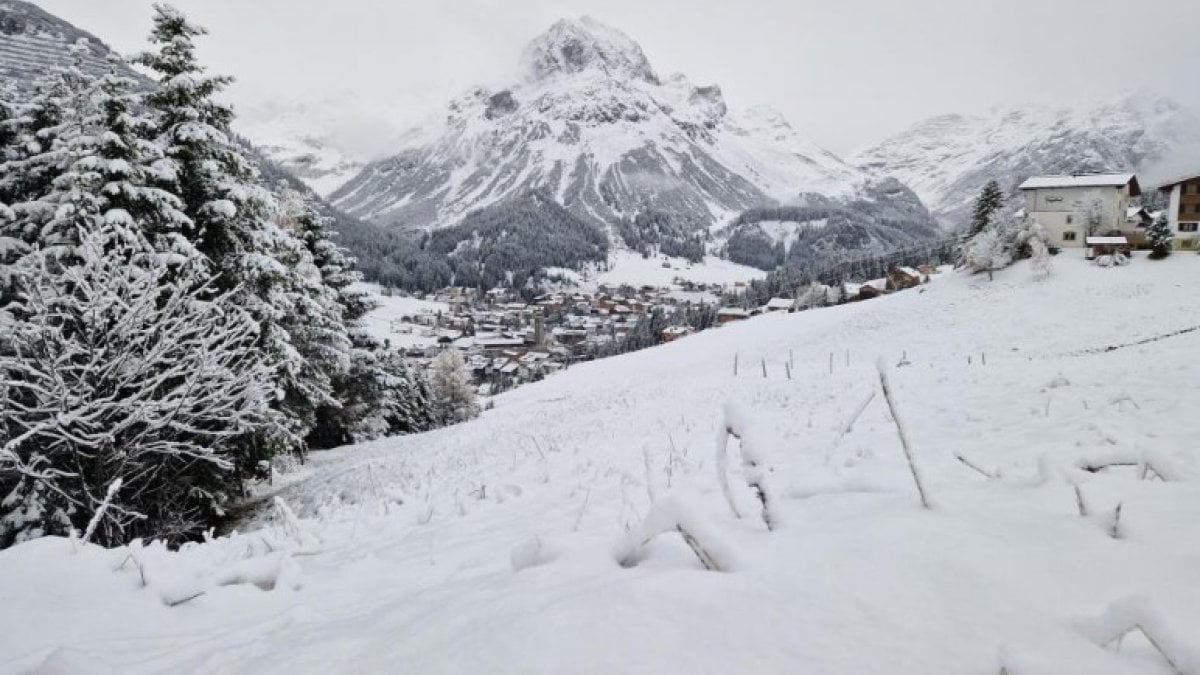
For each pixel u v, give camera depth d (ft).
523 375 414.21
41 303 25.58
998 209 184.65
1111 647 5.66
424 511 24.35
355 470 68.44
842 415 37.96
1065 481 11.32
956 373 51.49
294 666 7.62
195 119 54.80
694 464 27.30
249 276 55.26
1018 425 27.89
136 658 9.75
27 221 49.85
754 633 6.18
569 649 6.15
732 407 10.84
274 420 55.93
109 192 45.32
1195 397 28.09
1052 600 6.50
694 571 7.68
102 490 27.76
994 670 5.34
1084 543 7.97
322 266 109.29
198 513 49.96
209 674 8.41
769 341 171.32
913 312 150.00
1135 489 11.18
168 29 55.01
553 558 10.21
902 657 5.66
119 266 27.27
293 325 76.59
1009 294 149.48
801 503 12.00
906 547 8.04
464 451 58.39
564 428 55.57
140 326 27.22
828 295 306.96
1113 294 135.74
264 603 13.42
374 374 114.11
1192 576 6.82
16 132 57.00
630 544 8.83
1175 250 175.83
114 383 27.96
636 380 140.36
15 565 12.78
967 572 7.22
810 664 5.59
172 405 27.12
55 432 27.55
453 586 10.63
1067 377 39.81
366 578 15.46
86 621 11.48
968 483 13.99
